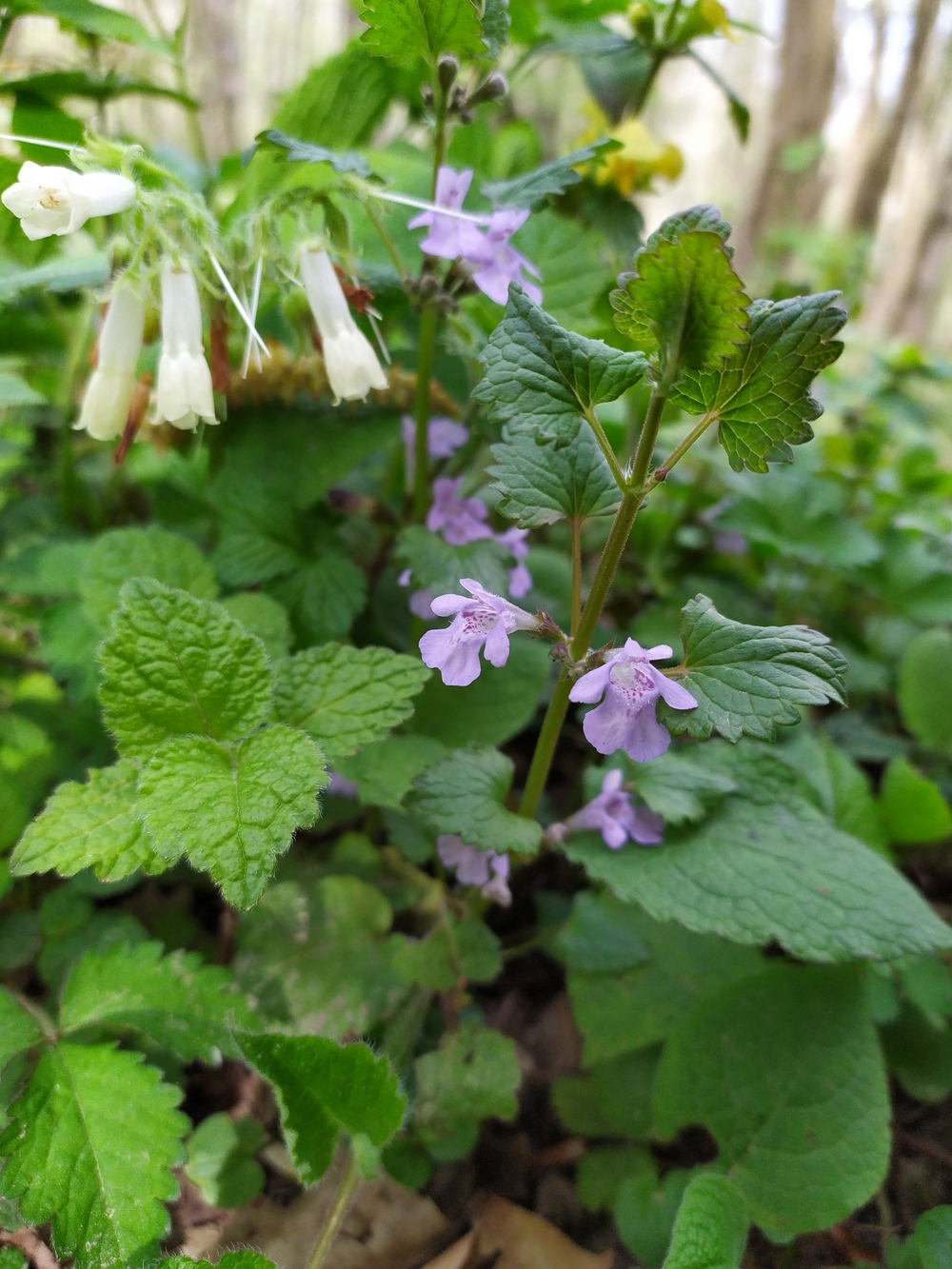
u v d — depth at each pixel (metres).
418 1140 0.15
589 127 0.29
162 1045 0.13
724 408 0.12
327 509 0.21
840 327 0.11
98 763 0.19
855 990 0.15
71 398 0.25
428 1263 0.14
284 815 0.11
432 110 0.17
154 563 0.17
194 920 0.18
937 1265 0.13
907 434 0.46
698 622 0.12
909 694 0.24
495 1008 0.19
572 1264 0.14
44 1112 0.12
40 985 0.17
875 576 0.28
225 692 0.13
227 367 0.16
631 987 0.17
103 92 0.21
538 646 0.21
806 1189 0.14
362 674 0.14
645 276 0.10
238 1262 0.11
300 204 0.16
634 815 0.16
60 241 0.22
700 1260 0.12
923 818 0.19
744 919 0.14
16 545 0.24
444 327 0.20
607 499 0.13
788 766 0.17
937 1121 0.17
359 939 0.17
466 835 0.14
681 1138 0.16
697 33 0.24
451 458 0.22
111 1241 0.11
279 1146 0.15
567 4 0.26
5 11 0.20
